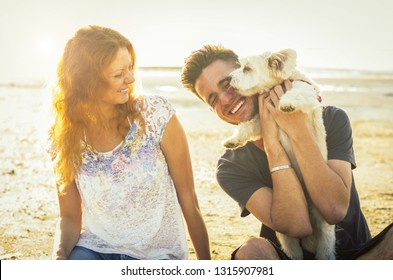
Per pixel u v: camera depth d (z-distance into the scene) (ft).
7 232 16.99
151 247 10.28
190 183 10.77
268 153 10.56
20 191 21.88
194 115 42.68
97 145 10.11
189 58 11.73
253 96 11.77
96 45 9.48
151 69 54.70
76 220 10.64
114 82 9.53
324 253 10.87
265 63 11.62
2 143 31.22
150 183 9.98
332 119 11.04
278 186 10.30
